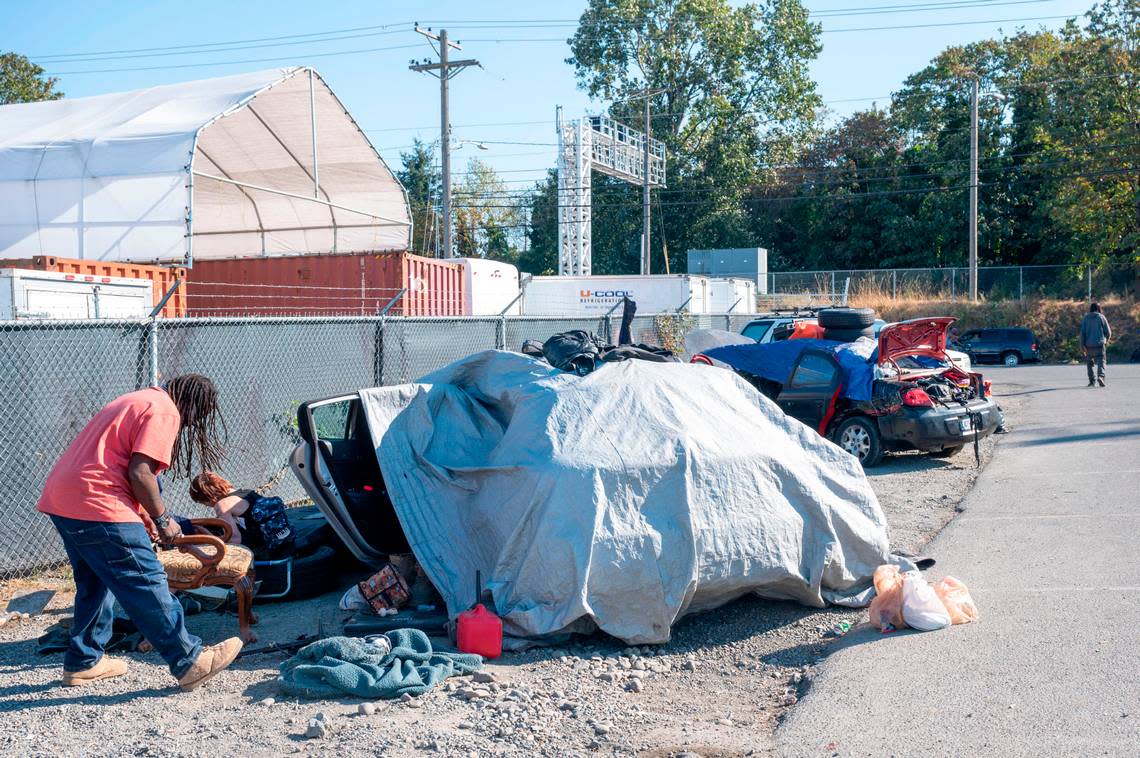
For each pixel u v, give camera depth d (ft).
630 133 156.15
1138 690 15.38
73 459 16.31
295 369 34.76
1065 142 145.18
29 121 62.95
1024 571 23.48
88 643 17.47
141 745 14.64
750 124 177.88
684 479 19.77
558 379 22.58
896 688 16.25
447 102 108.17
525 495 20.15
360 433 23.81
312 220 78.59
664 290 95.61
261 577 22.62
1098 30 141.59
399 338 40.16
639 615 19.11
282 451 34.27
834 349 41.81
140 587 16.33
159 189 52.29
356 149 69.56
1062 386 78.13
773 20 176.24
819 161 204.44
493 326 46.88
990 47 180.75
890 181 188.75
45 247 54.54
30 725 15.53
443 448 22.85
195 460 29.96
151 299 46.21
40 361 25.49
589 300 97.91
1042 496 33.06
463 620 18.66
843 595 21.77
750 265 155.53
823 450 22.88
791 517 20.86
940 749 13.69
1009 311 127.75
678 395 21.94
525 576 19.49
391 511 23.84
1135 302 127.44
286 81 60.49
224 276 64.95
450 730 15.11
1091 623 19.02
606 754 14.32
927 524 29.94
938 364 43.86
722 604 20.94
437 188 251.39
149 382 28.40
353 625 20.03
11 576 24.84
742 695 17.15
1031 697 15.38
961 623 19.66
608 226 186.29
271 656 19.03
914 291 145.89
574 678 17.69
